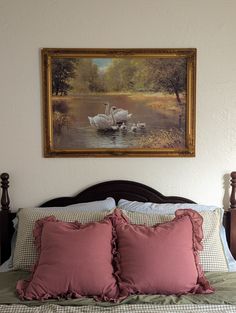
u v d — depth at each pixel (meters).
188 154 2.46
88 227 1.89
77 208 2.27
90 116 2.45
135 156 2.46
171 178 2.47
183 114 2.45
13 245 2.23
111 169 2.47
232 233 2.42
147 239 1.83
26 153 2.45
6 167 2.46
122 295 1.72
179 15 2.41
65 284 1.73
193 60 2.41
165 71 2.42
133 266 1.78
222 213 2.24
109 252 1.84
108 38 2.41
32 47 2.41
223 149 2.47
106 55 2.40
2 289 1.79
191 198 2.47
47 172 2.47
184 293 1.75
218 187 2.48
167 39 2.42
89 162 2.47
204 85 2.45
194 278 1.78
